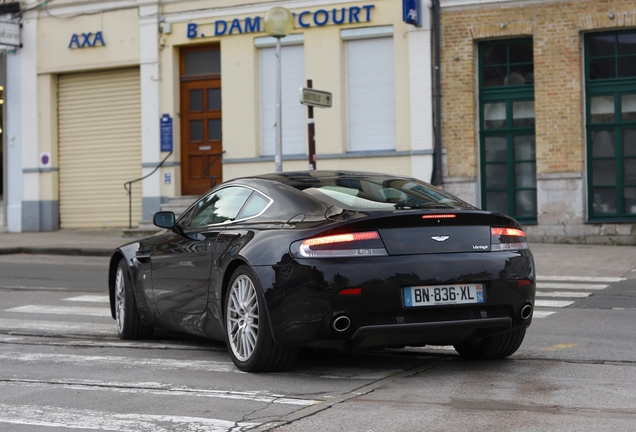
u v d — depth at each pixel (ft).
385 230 22.38
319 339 22.02
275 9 61.62
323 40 77.36
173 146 83.10
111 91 87.66
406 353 26.89
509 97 72.43
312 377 23.26
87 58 87.20
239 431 17.84
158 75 83.66
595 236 68.95
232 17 80.69
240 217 25.57
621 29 69.00
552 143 70.23
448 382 22.41
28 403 20.81
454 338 23.13
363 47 76.64
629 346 27.73
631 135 69.15
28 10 90.02
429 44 73.56
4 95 91.66
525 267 23.47
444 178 73.51
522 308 23.32
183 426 18.33
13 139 91.56
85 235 83.51
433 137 73.82
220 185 27.94
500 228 23.52
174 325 28.25
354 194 24.17
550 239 70.44
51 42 89.15
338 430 17.79
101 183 88.48
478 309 22.81
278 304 22.41
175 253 27.71
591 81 70.08
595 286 46.24
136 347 29.19
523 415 18.81
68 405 20.54
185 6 82.33
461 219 22.91
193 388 22.15
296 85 79.25
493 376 23.16
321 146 77.61
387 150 75.77
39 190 90.33
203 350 28.37
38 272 55.93
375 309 21.89
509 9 71.15
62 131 90.33
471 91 72.49
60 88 90.33
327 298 21.76
